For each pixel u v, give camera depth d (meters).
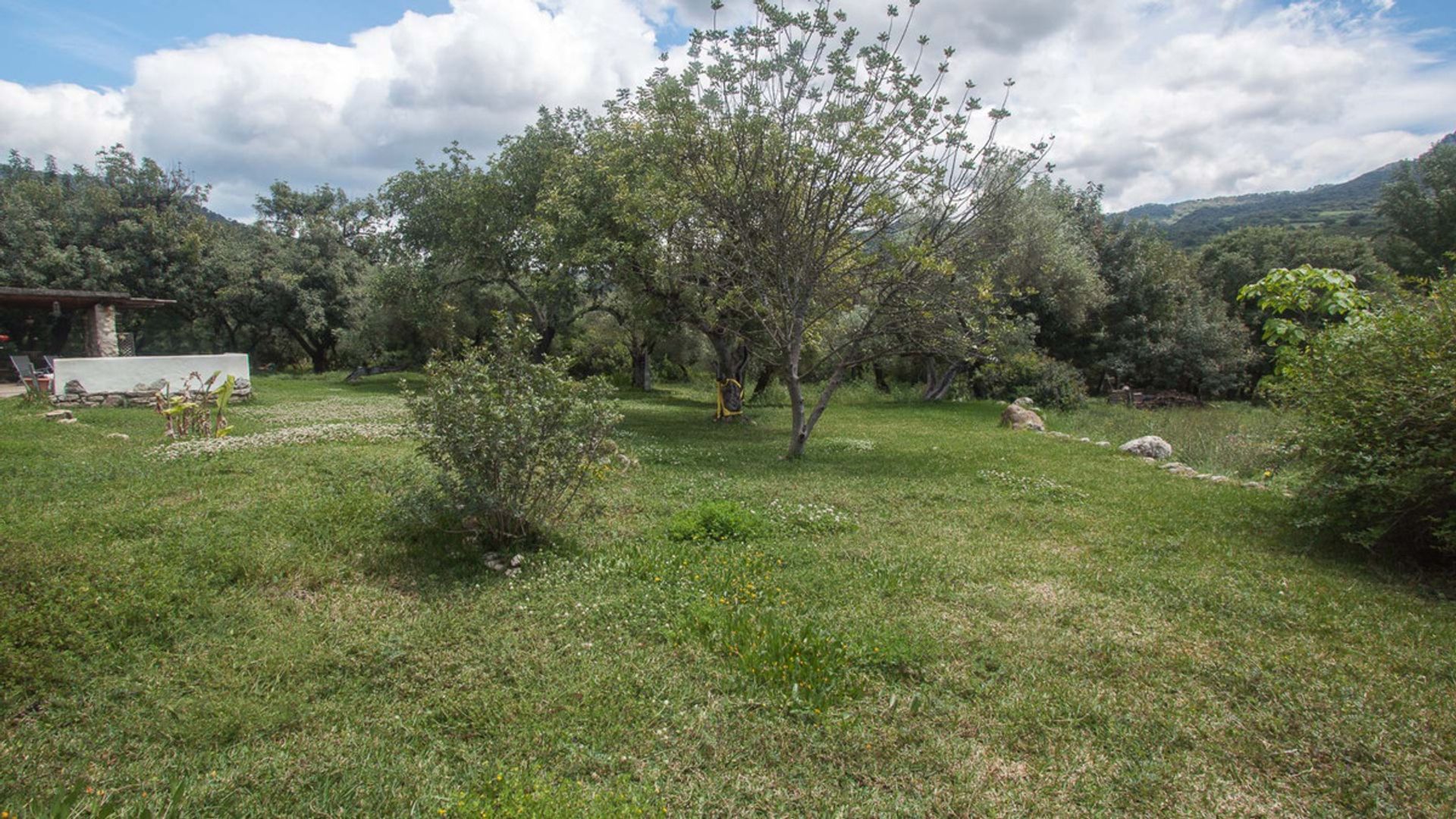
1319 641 4.73
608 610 4.88
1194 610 5.21
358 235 40.22
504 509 5.98
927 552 6.43
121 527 6.05
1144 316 31.81
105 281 29.78
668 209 11.72
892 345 13.80
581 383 6.44
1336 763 3.40
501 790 3.04
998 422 19.14
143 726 3.43
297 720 3.55
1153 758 3.41
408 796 2.99
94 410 14.80
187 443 10.66
